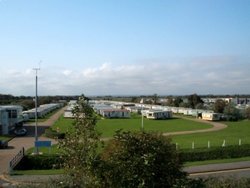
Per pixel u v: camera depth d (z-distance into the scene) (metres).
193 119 128.25
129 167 14.43
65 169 15.16
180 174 15.78
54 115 145.75
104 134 78.06
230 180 17.77
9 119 90.00
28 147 61.91
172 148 16.22
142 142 15.31
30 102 180.50
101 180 14.23
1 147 60.94
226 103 146.50
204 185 16.06
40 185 16.55
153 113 126.25
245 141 67.81
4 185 31.97
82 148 14.70
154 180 14.83
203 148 49.25
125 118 129.25
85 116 15.20
